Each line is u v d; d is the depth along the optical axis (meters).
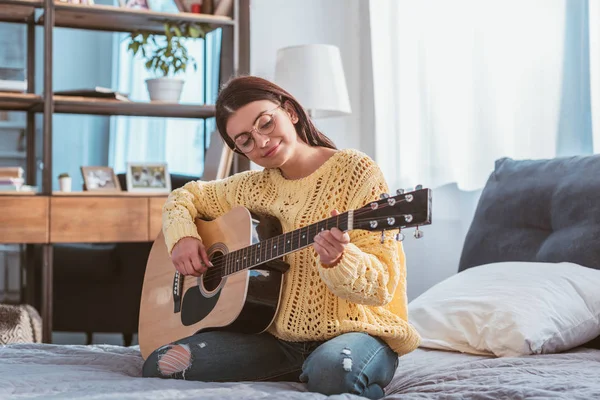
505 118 3.33
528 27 3.21
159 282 2.00
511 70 3.29
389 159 3.88
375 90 3.91
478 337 2.08
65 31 3.71
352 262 1.50
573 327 2.07
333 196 1.73
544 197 2.55
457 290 2.31
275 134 1.72
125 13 3.50
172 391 1.44
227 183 2.03
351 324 1.64
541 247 2.50
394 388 1.74
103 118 3.78
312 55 3.54
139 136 3.83
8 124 3.63
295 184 1.80
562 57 3.09
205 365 1.66
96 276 3.74
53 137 3.70
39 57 3.66
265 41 4.00
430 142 3.66
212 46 3.87
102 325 3.75
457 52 3.54
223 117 1.75
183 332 1.86
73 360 1.89
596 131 2.89
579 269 2.24
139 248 3.78
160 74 3.83
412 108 3.79
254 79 1.74
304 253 1.73
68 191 3.53
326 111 3.84
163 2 3.70
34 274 3.64
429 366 1.93
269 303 1.72
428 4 3.68
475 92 3.42
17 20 3.63
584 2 3.01
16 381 1.54
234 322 1.75
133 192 3.52
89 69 3.74
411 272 3.87
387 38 3.90
